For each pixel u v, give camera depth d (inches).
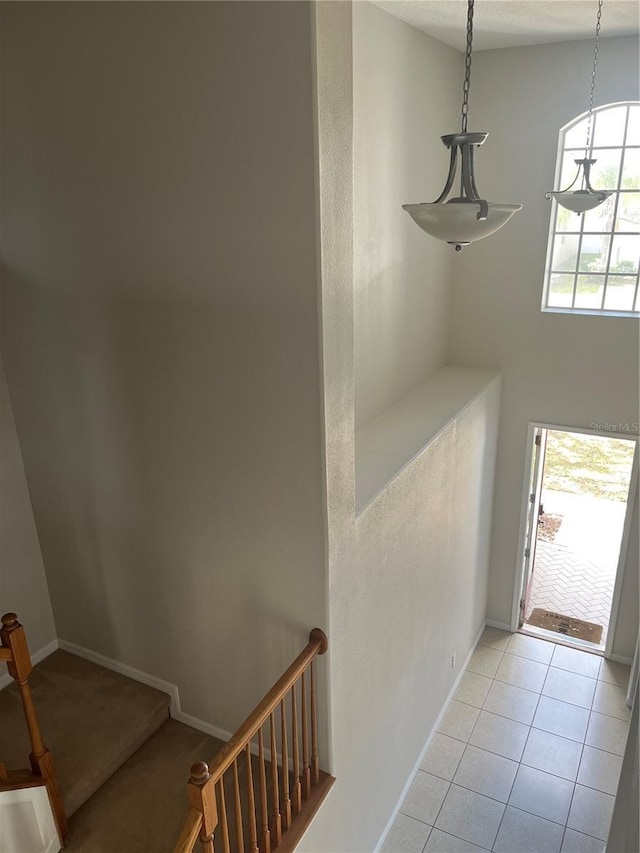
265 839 111.5
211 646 133.3
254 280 101.1
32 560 146.9
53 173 111.0
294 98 88.2
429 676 198.7
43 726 133.6
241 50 89.4
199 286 106.1
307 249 95.1
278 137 91.2
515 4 153.9
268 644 126.0
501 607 268.1
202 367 111.3
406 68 173.6
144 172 103.2
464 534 214.1
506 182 216.7
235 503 118.4
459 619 227.0
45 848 111.7
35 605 149.3
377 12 154.6
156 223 105.6
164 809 122.2
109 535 136.2
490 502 247.6
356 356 167.9
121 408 123.1
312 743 126.2
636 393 218.8
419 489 160.6
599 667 246.4
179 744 137.4
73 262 116.0
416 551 165.2
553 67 200.8
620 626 243.8
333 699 125.9
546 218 214.8
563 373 227.8
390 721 165.6
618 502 389.7
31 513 144.9
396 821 183.0
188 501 123.3
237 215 98.5
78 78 102.2
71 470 134.7
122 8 95.1
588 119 198.8
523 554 257.8
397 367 197.0
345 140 96.7
